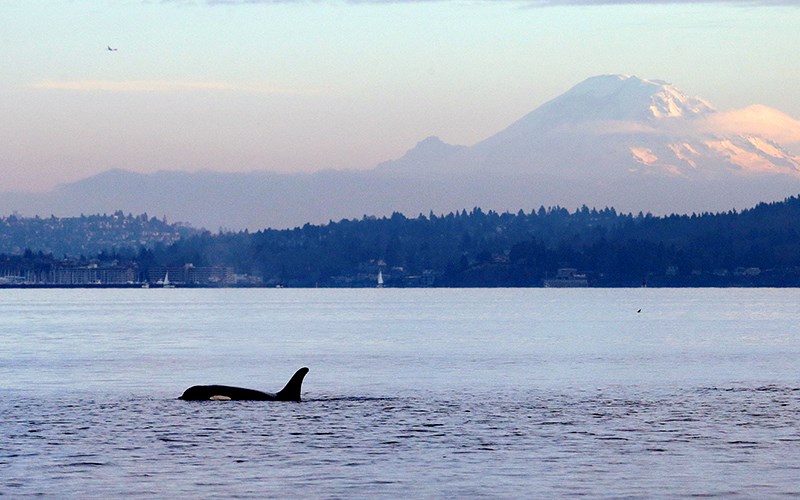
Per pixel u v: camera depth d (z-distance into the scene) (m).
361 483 110.06
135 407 163.38
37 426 143.62
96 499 103.50
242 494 105.50
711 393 188.50
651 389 196.50
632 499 103.81
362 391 193.00
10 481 110.31
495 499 103.81
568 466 118.06
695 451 126.69
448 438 134.88
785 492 106.31
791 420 151.50
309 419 150.62
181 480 111.06
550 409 163.75
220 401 170.25
